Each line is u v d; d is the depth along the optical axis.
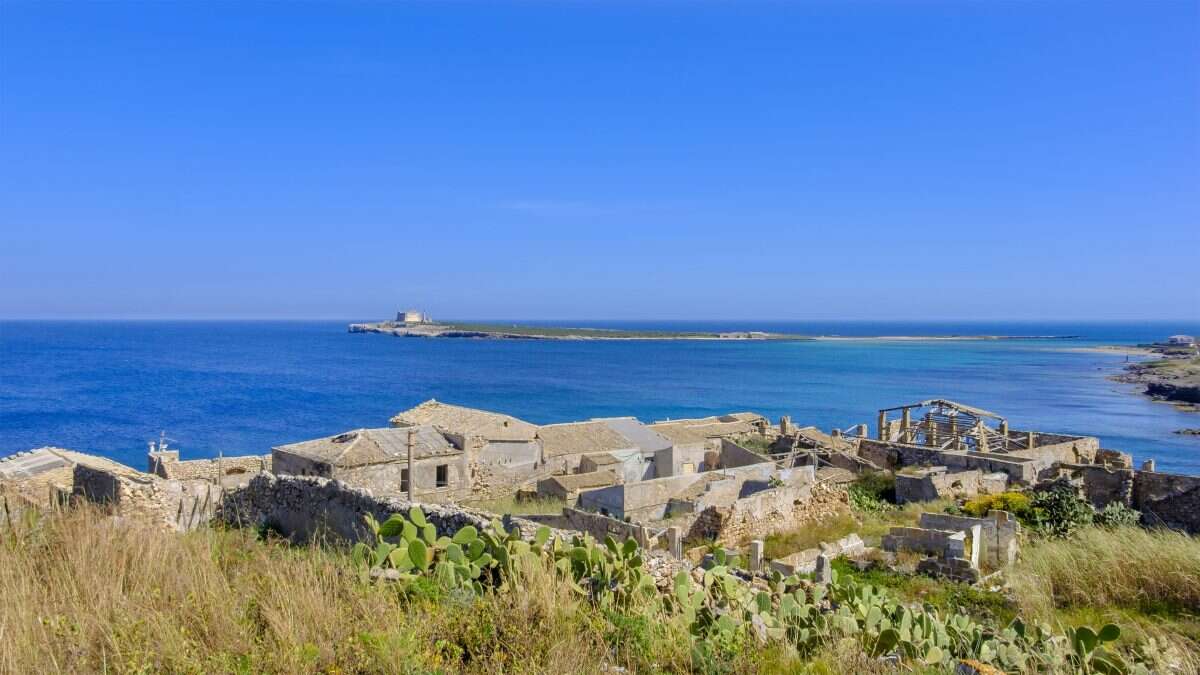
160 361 197.50
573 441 50.56
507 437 46.84
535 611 8.86
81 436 80.50
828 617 10.79
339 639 7.75
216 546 12.09
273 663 7.23
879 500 35.16
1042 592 16.48
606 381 157.75
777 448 51.00
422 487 42.41
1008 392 133.75
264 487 19.83
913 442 48.59
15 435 80.06
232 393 124.31
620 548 11.19
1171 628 14.19
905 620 10.83
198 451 73.19
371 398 120.38
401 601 9.18
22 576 9.02
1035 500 29.75
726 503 29.75
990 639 11.46
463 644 8.23
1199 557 16.12
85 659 7.12
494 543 10.51
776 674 9.00
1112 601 16.20
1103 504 33.62
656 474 51.59
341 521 17.02
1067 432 86.75
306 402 114.62
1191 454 73.06
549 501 42.16
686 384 151.62
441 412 50.28
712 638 9.52
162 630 7.59
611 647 8.85
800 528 28.33
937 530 22.16
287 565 9.86
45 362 186.50
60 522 11.44
